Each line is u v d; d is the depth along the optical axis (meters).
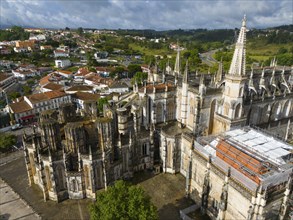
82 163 70.00
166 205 71.44
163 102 94.00
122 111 79.56
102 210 51.28
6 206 71.75
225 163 57.69
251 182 49.59
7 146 100.00
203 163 65.19
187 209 69.50
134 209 50.16
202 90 81.06
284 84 112.69
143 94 90.25
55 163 68.88
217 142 65.19
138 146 84.19
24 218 67.12
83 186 72.56
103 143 72.81
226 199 56.94
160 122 96.94
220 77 97.25
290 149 59.31
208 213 65.88
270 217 52.03
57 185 71.44
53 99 154.62
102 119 72.19
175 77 103.12
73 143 70.06
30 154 76.50
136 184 80.69
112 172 75.44
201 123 85.88
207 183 63.28
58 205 71.81
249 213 49.56
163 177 84.62
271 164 52.91
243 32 70.81
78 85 193.50
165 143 83.44
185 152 81.88
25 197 75.38
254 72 109.69
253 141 63.28
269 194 49.41
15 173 88.25
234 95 76.94
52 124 70.69
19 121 139.88
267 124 101.81
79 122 74.88
